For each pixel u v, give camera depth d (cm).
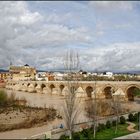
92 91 15725
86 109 9650
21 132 7188
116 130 6438
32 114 10206
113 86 14912
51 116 9525
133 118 7738
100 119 7238
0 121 8900
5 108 11725
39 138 5681
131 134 6112
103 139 5606
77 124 6544
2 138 6412
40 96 18788
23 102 13625
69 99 6353
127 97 14338
